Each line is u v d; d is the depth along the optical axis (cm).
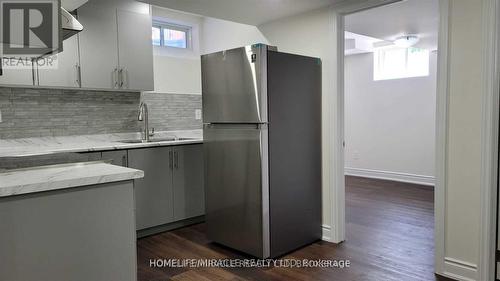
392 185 545
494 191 217
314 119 302
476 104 218
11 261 129
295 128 284
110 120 360
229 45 421
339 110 300
